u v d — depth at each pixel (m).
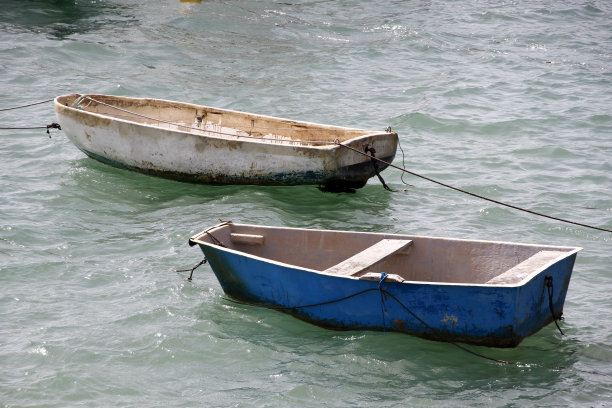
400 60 47.50
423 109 37.50
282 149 25.92
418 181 28.38
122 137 27.20
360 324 16.91
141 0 59.28
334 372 15.68
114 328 17.27
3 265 20.17
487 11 60.41
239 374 15.69
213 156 26.52
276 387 15.20
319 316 17.28
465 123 35.50
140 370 15.77
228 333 17.12
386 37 52.50
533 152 31.83
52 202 25.02
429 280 18.73
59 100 29.31
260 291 17.94
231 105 37.81
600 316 18.06
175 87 40.28
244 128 29.69
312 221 24.11
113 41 48.00
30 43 45.72
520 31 55.22
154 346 16.56
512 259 17.94
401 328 16.58
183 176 27.17
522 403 14.56
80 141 28.19
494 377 15.43
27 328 17.16
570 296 19.14
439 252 18.61
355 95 40.38
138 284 19.47
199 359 16.19
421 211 25.33
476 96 40.28
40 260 20.64
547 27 56.59
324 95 40.22
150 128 26.73
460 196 26.88
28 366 15.69
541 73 44.97
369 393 14.97
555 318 16.89
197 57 46.31
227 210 24.62
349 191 26.88
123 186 26.83
